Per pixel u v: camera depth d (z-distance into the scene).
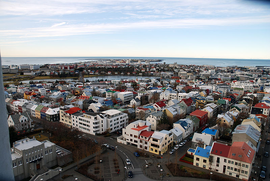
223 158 72.56
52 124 110.75
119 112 118.00
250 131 91.75
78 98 186.88
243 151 70.56
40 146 72.88
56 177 69.25
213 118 140.25
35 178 65.75
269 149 94.12
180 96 190.50
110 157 83.94
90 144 92.69
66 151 84.25
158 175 71.75
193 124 115.00
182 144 96.44
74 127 118.06
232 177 70.50
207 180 68.81
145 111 134.00
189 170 74.75
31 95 195.50
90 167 75.94
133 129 95.25
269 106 145.88
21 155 69.12
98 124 108.69
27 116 113.38
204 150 78.75
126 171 73.88
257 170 75.44
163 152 88.19
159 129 112.94
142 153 86.56
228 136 102.94
